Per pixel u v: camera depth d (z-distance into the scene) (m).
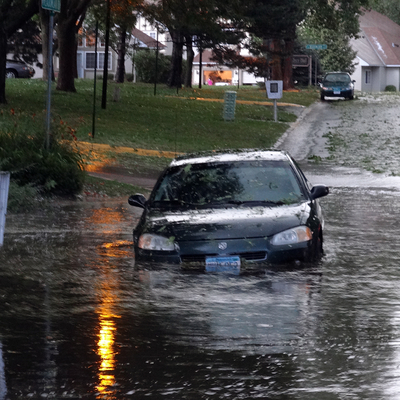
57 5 34.16
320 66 165.00
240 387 9.99
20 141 33.47
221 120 75.06
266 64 111.44
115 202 31.70
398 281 16.25
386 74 190.88
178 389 9.97
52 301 14.88
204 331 12.64
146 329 12.82
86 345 12.00
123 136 57.91
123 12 71.25
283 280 16.23
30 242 21.61
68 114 67.00
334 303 14.37
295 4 104.19
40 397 9.76
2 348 11.88
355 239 21.94
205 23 75.44
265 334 12.41
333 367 10.73
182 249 17.17
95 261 18.77
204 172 19.75
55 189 32.28
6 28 70.88
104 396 9.77
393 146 59.75
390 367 10.70
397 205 30.56
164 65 142.12
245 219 17.59
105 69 72.44
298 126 77.12
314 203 19.19
